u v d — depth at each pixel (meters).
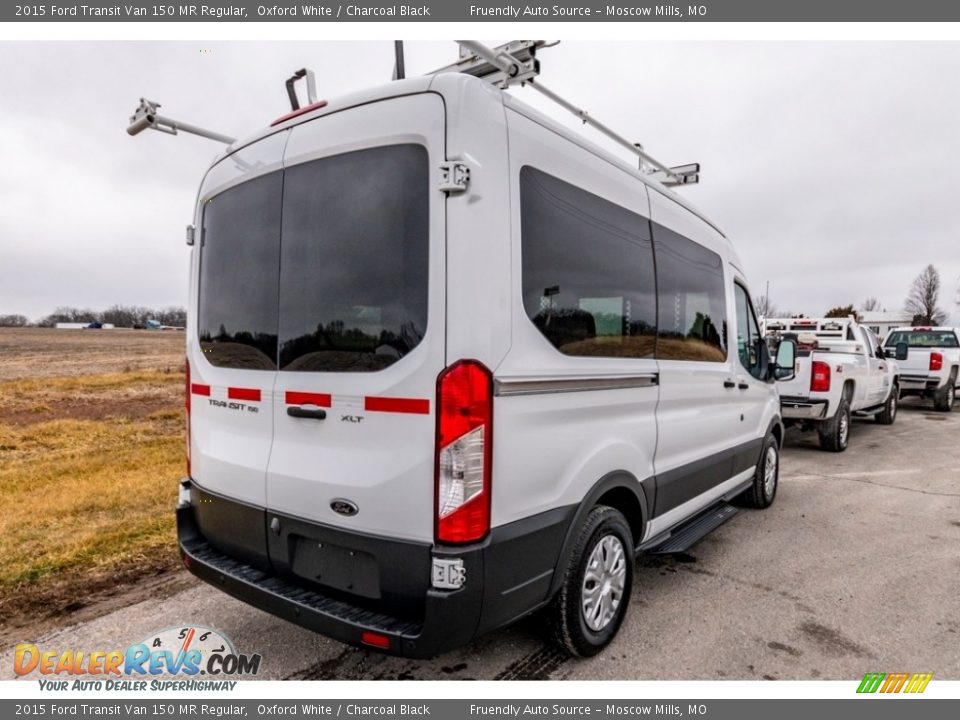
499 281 2.18
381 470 2.20
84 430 8.85
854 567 4.01
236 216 2.85
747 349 4.73
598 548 2.80
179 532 3.05
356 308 2.32
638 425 3.08
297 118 2.59
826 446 8.02
